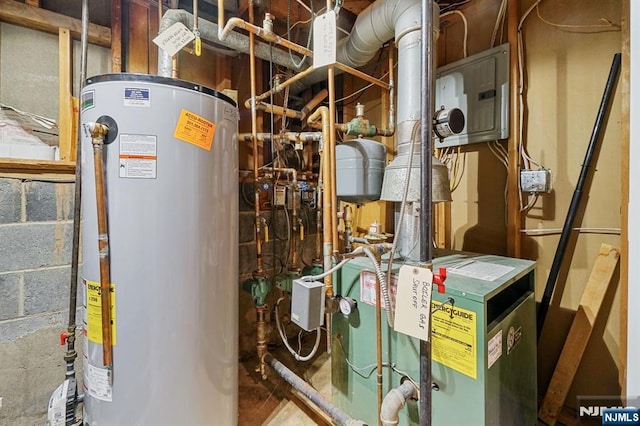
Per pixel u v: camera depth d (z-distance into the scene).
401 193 1.21
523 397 1.19
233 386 1.27
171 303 1.05
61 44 1.41
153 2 1.64
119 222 0.99
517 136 1.56
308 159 2.22
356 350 1.29
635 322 0.79
